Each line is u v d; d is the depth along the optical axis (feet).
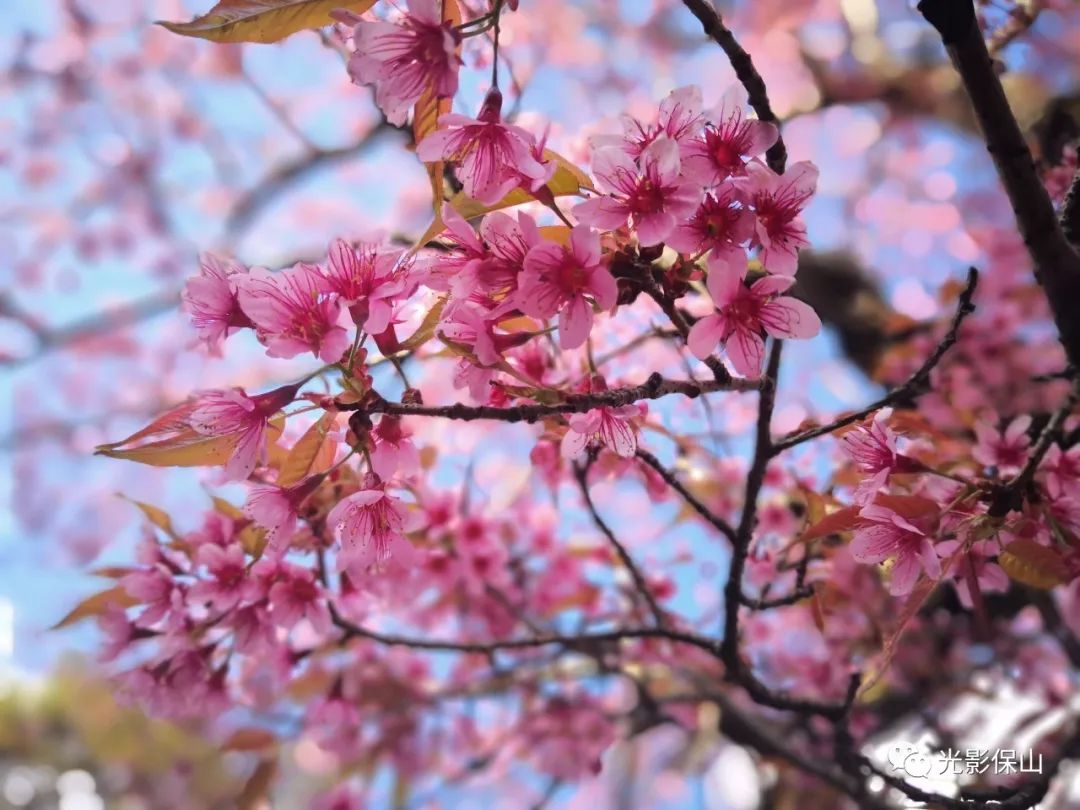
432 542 1.32
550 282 0.67
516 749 1.90
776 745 1.62
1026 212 0.92
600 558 1.68
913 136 2.55
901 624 0.78
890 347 1.81
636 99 2.54
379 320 0.69
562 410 0.67
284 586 1.00
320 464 0.78
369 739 1.81
